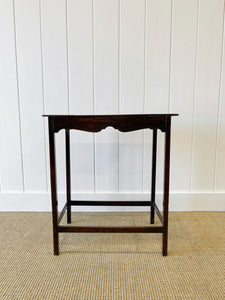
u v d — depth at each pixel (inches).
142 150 52.7
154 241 41.6
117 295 28.9
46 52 50.0
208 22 48.8
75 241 41.5
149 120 34.9
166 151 35.5
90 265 34.8
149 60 50.1
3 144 52.9
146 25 49.0
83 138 52.3
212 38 49.4
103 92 51.1
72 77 50.6
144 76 50.6
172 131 52.3
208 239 41.8
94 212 53.9
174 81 50.8
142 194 53.8
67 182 47.3
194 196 53.6
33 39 49.6
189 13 48.6
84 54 49.9
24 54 50.1
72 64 50.3
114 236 43.4
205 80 50.8
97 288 30.1
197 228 45.8
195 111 51.7
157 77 50.6
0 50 50.0
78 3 48.4
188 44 49.6
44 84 50.9
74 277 32.2
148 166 53.2
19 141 52.7
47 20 49.0
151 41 49.5
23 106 51.7
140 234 44.2
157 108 51.6
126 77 50.6
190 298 28.5
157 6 48.3
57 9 48.6
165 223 36.6
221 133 52.4
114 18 48.8
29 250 38.6
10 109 51.8
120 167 53.2
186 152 53.0
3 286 30.5
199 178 53.5
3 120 52.1
